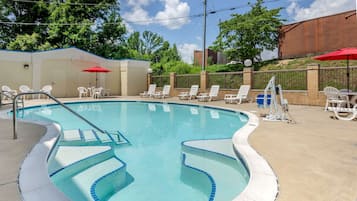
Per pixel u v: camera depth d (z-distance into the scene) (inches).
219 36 856.9
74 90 716.0
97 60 756.6
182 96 629.9
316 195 96.0
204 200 120.2
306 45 737.6
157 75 817.5
